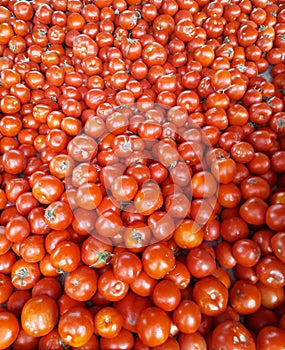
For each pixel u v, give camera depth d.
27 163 0.54
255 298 0.40
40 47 0.64
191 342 0.38
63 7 0.68
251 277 0.42
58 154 0.51
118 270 0.39
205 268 0.41
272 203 0.46
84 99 0.60
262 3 0.69
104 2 0.67
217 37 0.68
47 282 0.43
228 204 0.47
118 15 0.68
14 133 0.55
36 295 0.41
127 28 0.66
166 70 0.62
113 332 0.37
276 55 0.64
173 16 0.68
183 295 0.42
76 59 0.64
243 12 0.69
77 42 0.61
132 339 0.39
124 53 0.62
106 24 0.65
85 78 0.62
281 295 0.41
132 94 0.56
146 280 0.40
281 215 0.41
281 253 0.39
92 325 0.38
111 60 0.60
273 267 0.40
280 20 0.69
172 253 0.41
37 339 0.40
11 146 0.55
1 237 0.44
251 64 0.63
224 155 0.49
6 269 0.45
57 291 0.43
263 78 0.61
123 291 0.40
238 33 0.65
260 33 0.66
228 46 0.62
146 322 0.36
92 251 0.42
